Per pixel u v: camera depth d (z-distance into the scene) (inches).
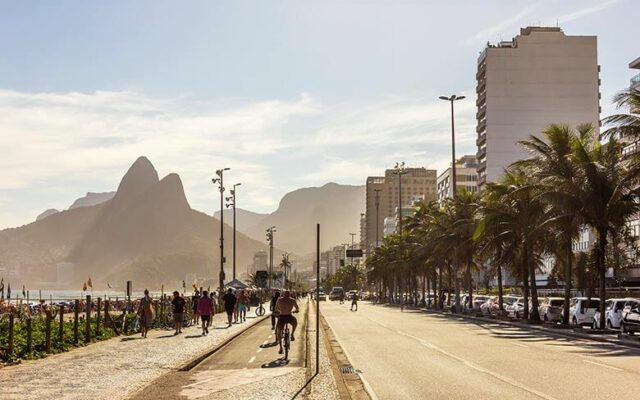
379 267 5708.7
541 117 5674.2
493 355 1040.8
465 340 1358.3
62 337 1119.0
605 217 1571.1
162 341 1279.5
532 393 644.7
